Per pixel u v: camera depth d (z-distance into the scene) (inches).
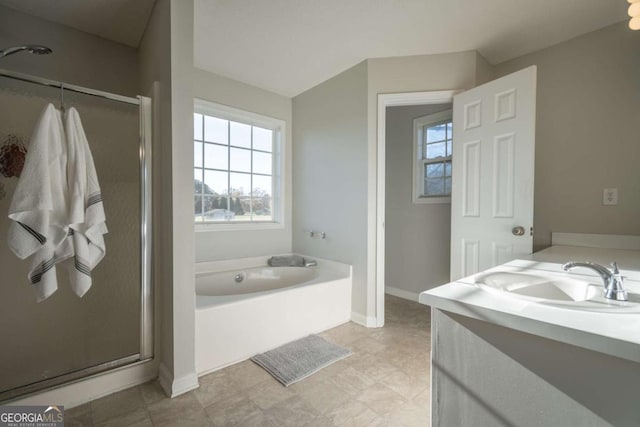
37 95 67.6
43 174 51.1
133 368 67.0
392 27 82.0
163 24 66.0
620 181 79.4
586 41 84.7
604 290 35.8
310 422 55.3
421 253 129.2
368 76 99.3
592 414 25.0
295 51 94.8
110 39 88.0
